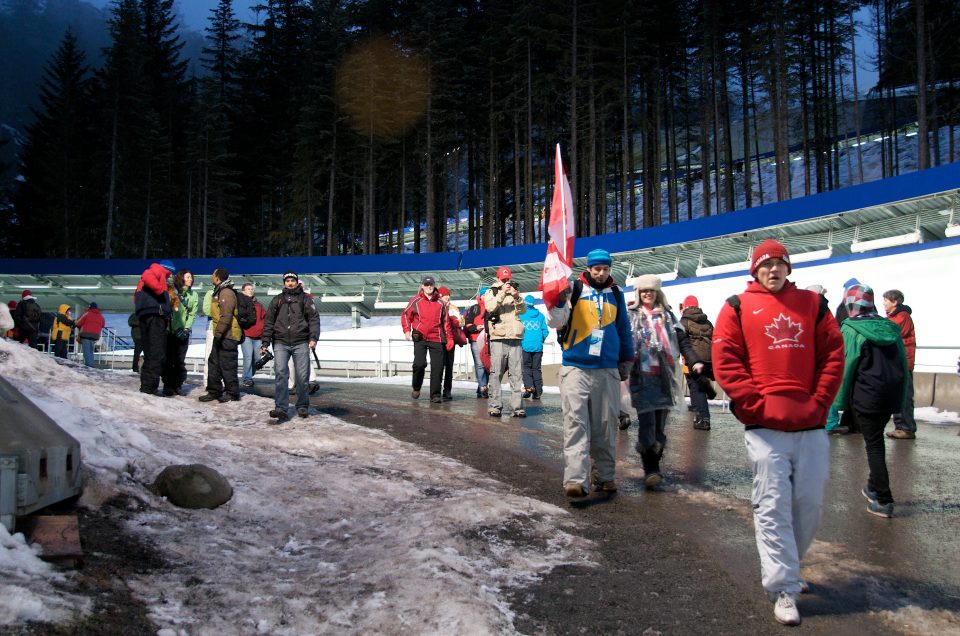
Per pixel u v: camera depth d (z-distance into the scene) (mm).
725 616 3779
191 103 62250
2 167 63406
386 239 65562
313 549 4766
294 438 8047
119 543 4141
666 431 10250
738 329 3914
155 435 7047
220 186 52781
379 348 22922
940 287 16984
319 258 32969
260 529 5043
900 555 4715
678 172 61375
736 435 9844
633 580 4281
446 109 46875
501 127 48938
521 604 3863
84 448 5398
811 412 3732
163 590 3604
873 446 5691
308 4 59562
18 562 3330
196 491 5250
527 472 7262
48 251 59906
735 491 6480
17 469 3662
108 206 55312
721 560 4660
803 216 21516
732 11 46500
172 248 58062
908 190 19297
